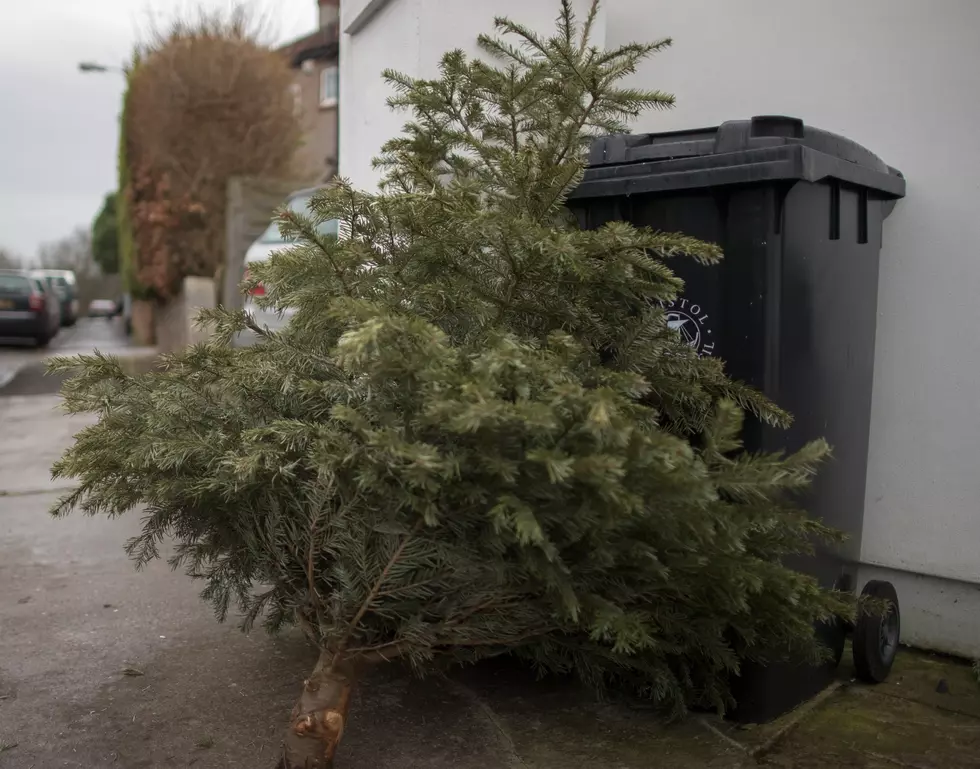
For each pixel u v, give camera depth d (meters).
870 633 3.10
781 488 2.31
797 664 2.83
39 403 10.05
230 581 2.76
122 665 3.19
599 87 2.76
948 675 3.28
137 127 17.97
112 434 2.48
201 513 2.53
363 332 1.75
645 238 2.21
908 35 3.48
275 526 2.27
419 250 2.37
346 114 4.89
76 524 4.94
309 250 2.39
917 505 3.47
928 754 2.69
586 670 2.76
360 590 2.18
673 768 2.55
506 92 2.89
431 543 2.05
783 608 2.31
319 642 2.41
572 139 2.81
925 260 3.43
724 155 2.70
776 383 2.71
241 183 16.03
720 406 2.14
